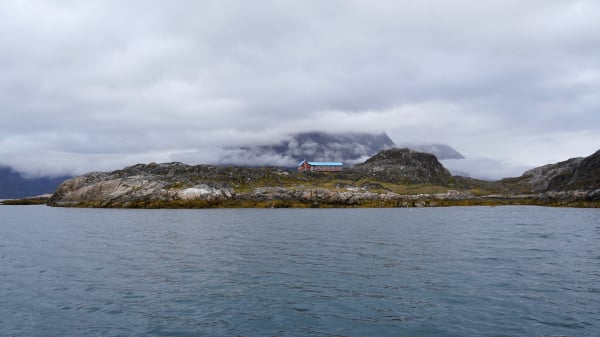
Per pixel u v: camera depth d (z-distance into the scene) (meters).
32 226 76.31
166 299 23.98
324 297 24.33
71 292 25.64
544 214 112.44
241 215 114.88
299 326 19.53
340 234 60.34
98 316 21.09
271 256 39.19
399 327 19.27
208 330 19.09
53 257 38.84
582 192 167.00
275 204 164.25
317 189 174.88
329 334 18.52
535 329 18.67
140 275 30.42
